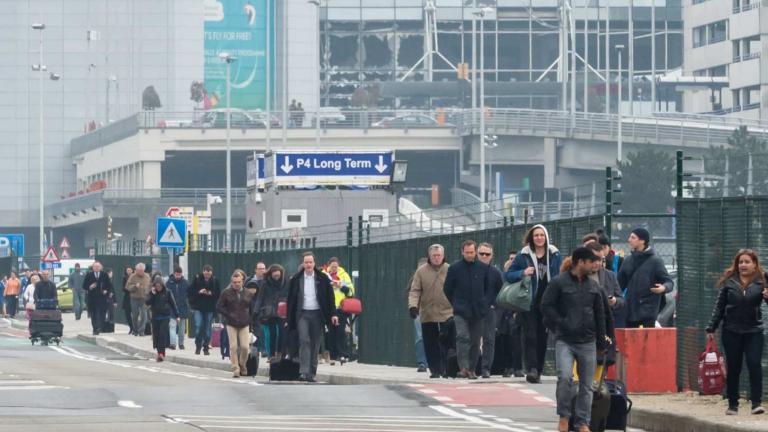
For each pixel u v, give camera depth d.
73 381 72.88
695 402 53.47
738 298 49.22
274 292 81.12
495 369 69.25
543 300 47.81
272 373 73.00
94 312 128.38
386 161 140.88
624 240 81.25
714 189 63.03
